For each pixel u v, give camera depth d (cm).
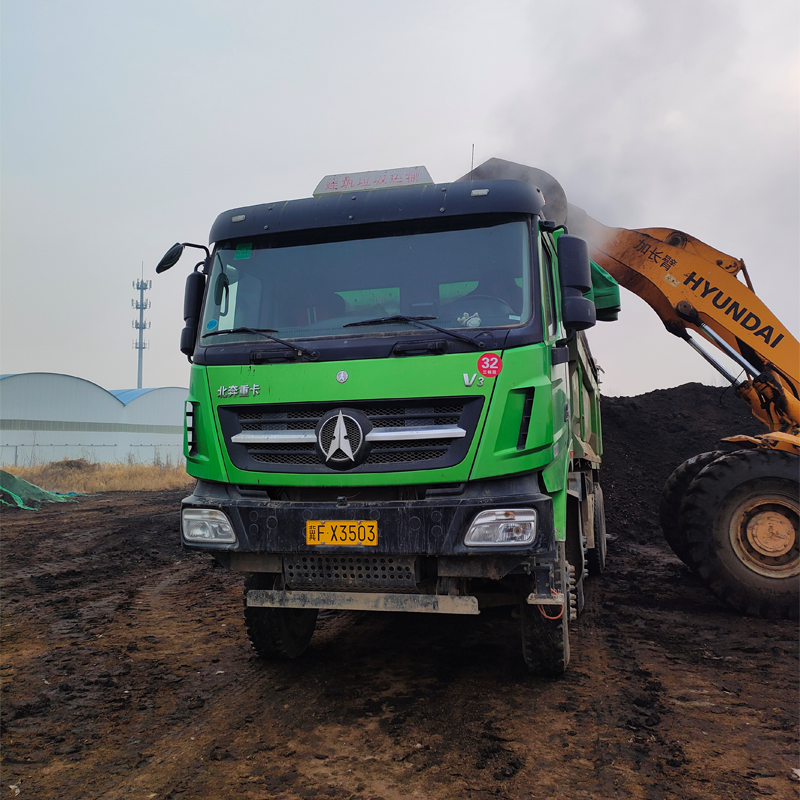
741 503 672
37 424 3919
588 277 481
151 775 346
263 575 497
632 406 1504
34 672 518
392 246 482
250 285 499
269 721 412
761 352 793
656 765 348
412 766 350
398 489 428
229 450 458
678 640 584
